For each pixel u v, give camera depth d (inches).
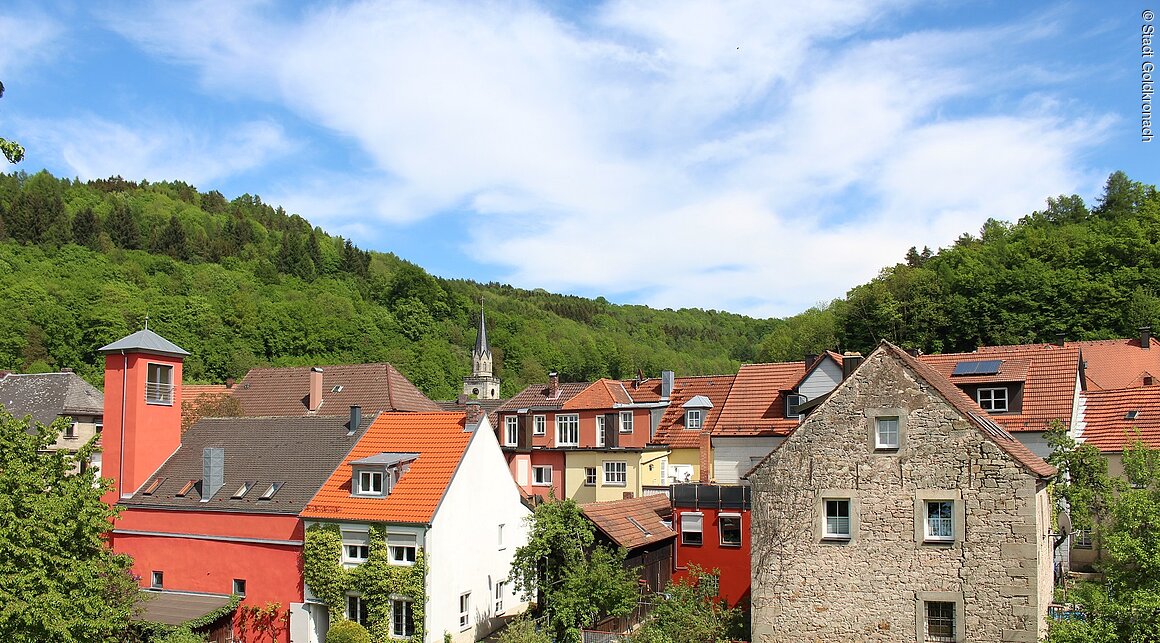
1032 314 3002.0
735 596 1362.0
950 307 3235.7
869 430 1126.4
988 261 3398.1
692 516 1403.8
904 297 3538.4
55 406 2501.2
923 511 1091.9
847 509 1135.0
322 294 5713.6
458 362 5447.8
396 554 1291.8
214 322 4512.8
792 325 4724.4
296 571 1362.0
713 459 1765.5
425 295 6294.3
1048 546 1136.8
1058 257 3189.0
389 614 1270.9
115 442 1563.7
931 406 1098.1
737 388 1823.3
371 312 5753.0
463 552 1348.4
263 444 1565.0
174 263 5782.5
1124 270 2933.1
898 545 1099.3
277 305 5012.3
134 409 1557.6
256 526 1401.3
